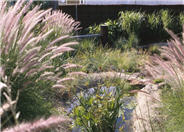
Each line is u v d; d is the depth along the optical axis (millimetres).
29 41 3711
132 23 10531
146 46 9398
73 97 4758
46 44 4645
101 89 4551
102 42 9062
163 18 11406
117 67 6371
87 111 3920
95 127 3793
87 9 13016
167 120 3812
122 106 4391
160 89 4941
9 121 3029
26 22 4090
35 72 3891
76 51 7066
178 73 4051
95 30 11383
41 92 3977
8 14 3766
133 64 6641
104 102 3949
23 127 1988
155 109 4145
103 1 14219
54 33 5965
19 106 3609
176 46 3939
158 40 10898
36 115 3635
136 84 5418
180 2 14688
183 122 3557
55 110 3992
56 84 4074
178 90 3936
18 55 3756
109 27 10055
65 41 6375
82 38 8781
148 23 10914
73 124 3926
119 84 4945
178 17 12273
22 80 3781
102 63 6449
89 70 6195
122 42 8945
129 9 13469
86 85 4844
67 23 6707
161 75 4203
